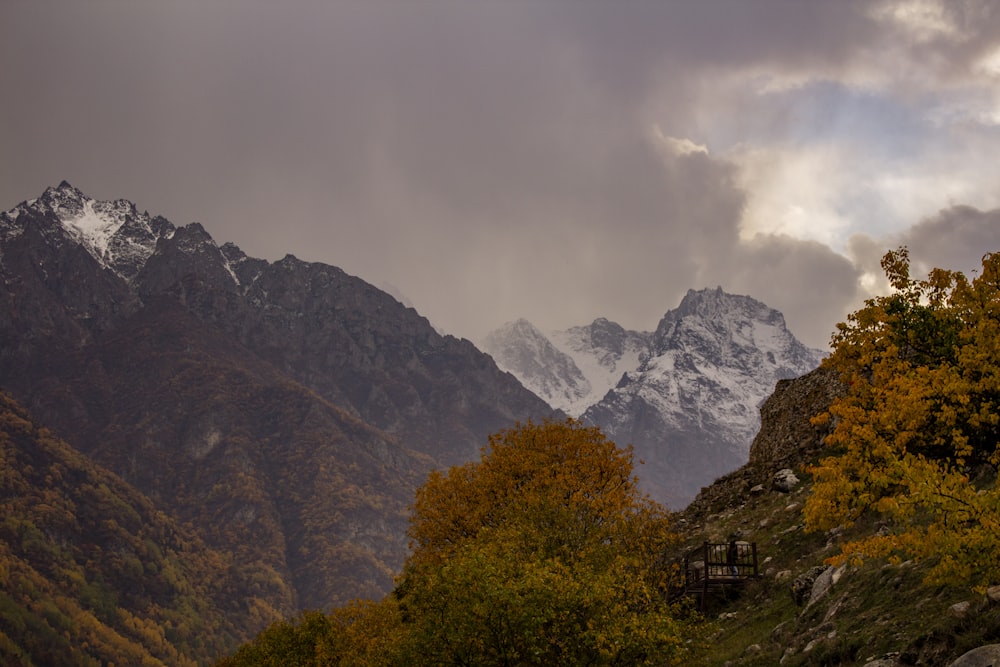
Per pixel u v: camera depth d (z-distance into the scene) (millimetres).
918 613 20219
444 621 21812
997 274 21641
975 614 18156
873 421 19938
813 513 19406
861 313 23281
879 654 19672
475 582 21875
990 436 19781
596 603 22203
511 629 21438
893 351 21562
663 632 22000
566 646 21859
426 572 24359
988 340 19922
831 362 23500
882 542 17625
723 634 28609
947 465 18031
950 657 17703
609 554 27438
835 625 22797
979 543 16094
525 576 22234
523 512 31047
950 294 22328
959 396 19141
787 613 27156
